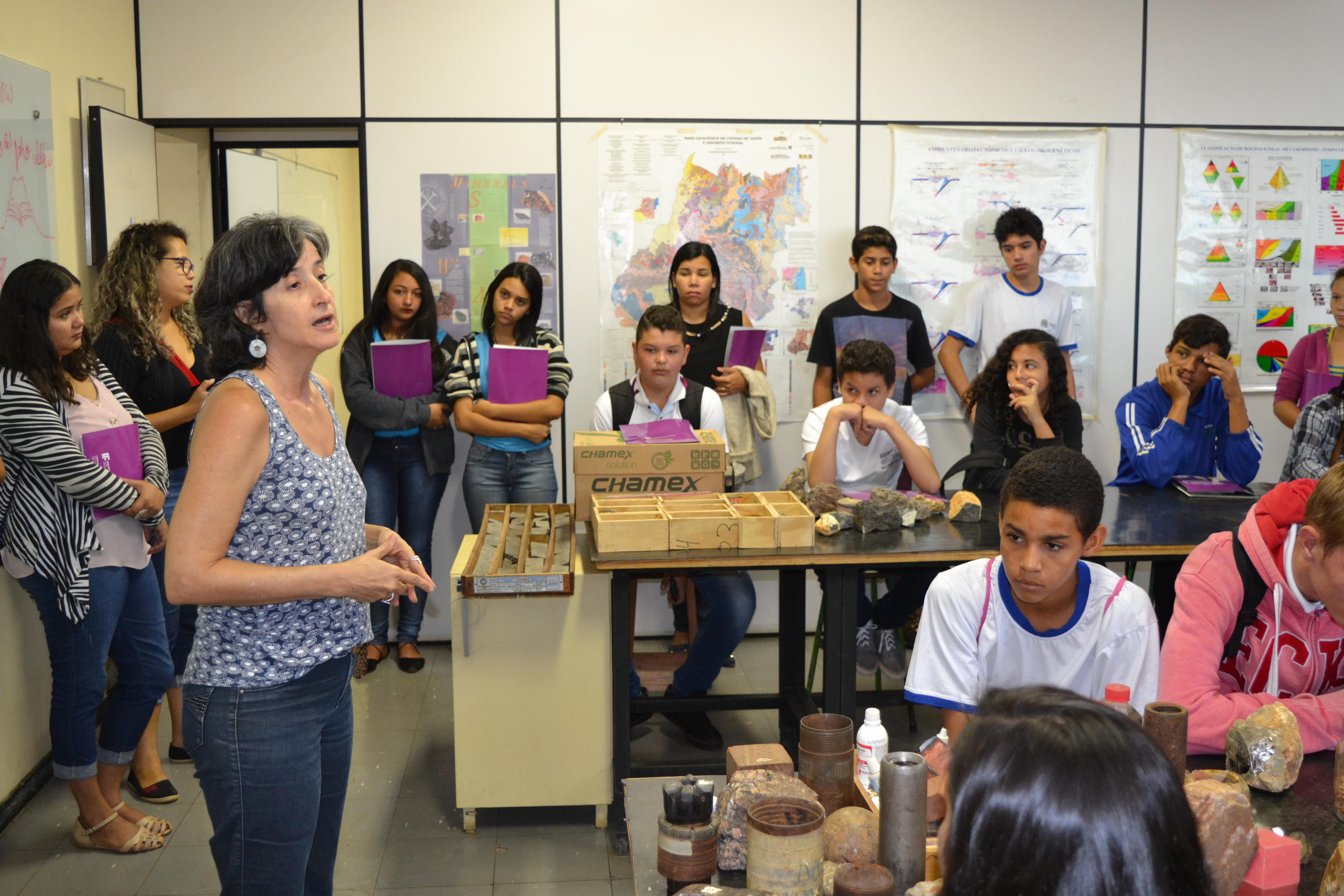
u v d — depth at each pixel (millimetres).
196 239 4301
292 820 1598
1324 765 1438
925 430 3879
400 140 4102
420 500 4043
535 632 2656
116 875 2545
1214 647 1592
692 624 3779
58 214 3277
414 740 3404
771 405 3865
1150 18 4309
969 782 634
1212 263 4480
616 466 2812
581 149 4168
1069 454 1521
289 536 1549
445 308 4195
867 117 4258
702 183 4223
